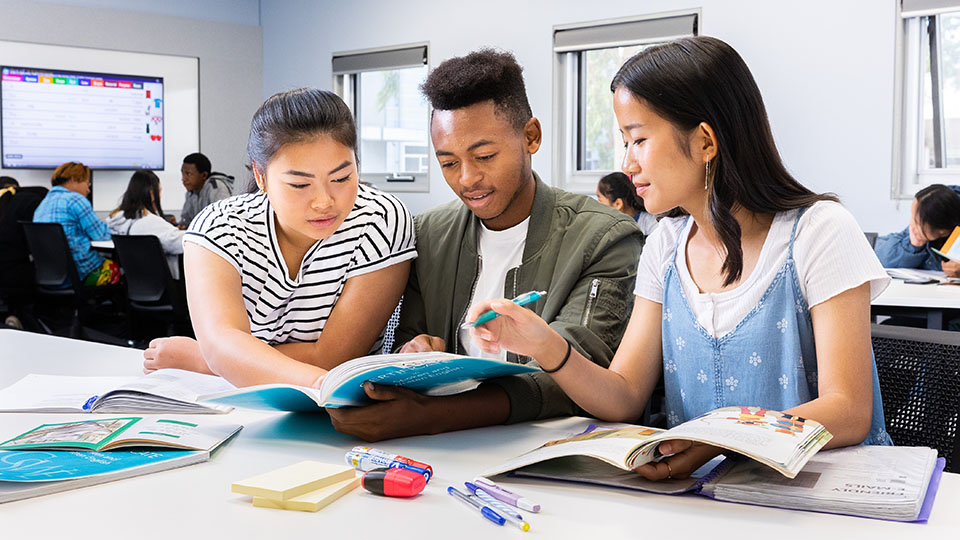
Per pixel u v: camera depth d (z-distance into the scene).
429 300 1.62
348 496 0.92
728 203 1.22
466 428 1.22
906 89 4.56
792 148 4.92
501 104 1.40
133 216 5.33
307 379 1.27
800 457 0.88
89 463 0.99
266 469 1.02
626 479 0.96
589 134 5.93
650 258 1.38
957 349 1.35
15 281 5.30
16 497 0.90
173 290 4.52
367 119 7.34
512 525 0.83
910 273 3.52
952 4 4.30
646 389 1.34
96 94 7.21
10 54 6.81
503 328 1.19
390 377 1.10
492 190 1.44
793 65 4.86
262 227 1.50
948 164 4.58
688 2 5.21
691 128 1.18
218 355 1.37
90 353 1.82
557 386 1.29
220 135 7.91
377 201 1.58
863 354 1.15
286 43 7.83
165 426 1.15
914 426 1.36
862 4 4.60
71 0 7.05
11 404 1.33
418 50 6.68
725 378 1.27
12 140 6.87
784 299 1.22
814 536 0.80
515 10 6.05
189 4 7.66
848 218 1.21
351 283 1.55
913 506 0.83
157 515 0.85
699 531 0.82
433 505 0.89
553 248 1.53
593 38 5.63
